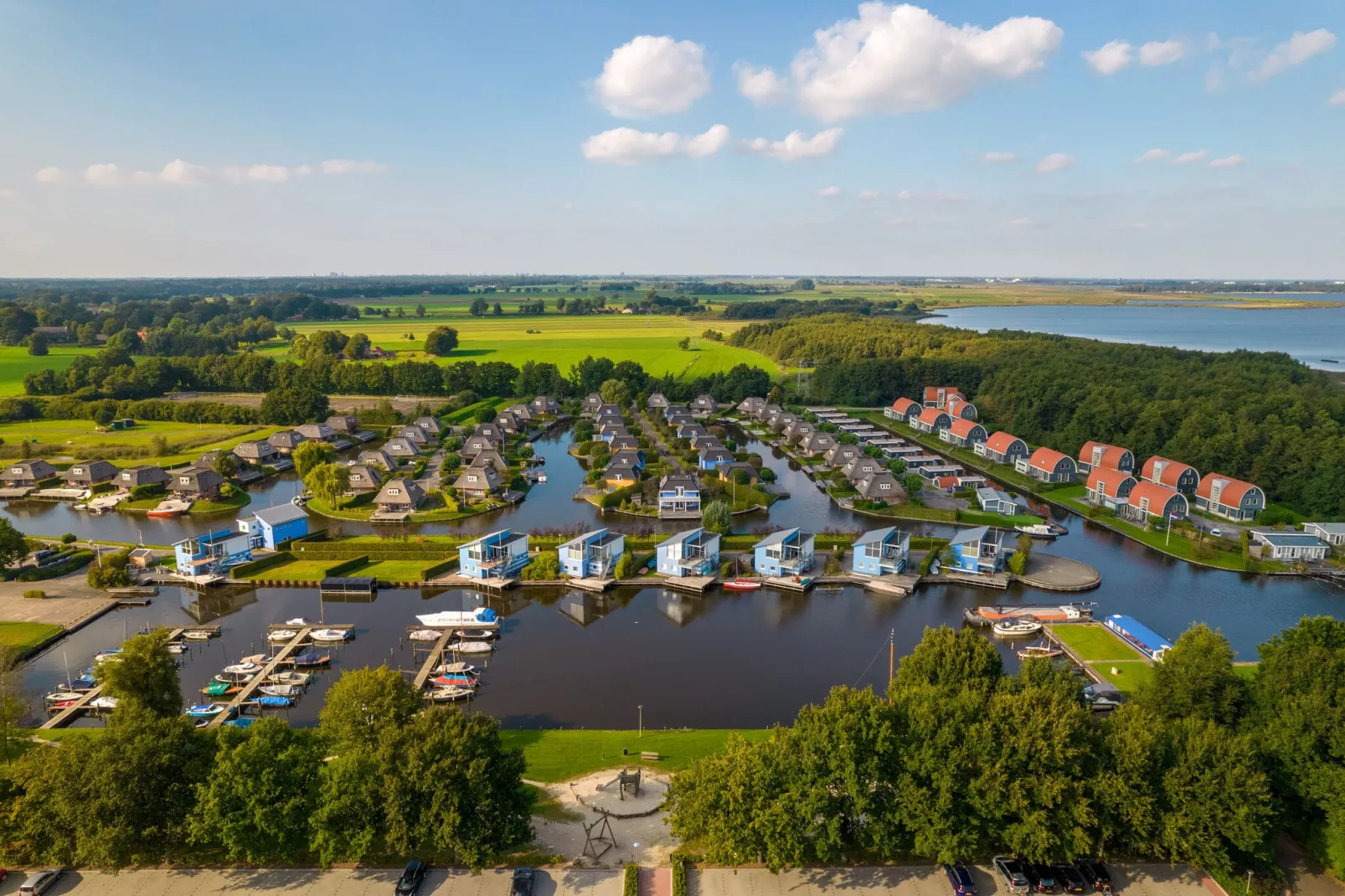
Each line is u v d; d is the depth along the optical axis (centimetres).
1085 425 17000
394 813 4572
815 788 4766
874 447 17625
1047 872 4734
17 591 10250
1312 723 4972
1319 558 11262
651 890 4697
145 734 4972
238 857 4912
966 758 4841
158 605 10056
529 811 4994
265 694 7700
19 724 7281
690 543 10844
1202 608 9888
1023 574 10875
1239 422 14738
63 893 4647
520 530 13025
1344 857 4550
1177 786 4694
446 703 7675
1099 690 7519
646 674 8256
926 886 4769
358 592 10344
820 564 11238
